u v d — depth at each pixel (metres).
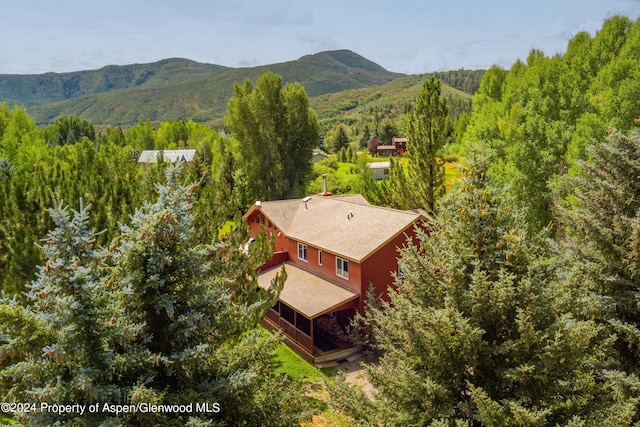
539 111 32.41
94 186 12.92
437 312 8.12
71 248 6.57
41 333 6.75
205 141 82.62
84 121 109.75
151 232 7.32
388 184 34.12
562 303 8.24
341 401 9.85
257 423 8.62
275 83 52.00
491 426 7.33
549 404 7.96
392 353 10.26
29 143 50.47
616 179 11.41
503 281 7.90
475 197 8.98
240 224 16.48
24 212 11.38
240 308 9.32
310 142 55.44
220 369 8.68
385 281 22.61
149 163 17.78
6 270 10.71
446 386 8.80
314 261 25.91
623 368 10.29
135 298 7.63
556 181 26.12
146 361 7.26
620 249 10.73
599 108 26.86
